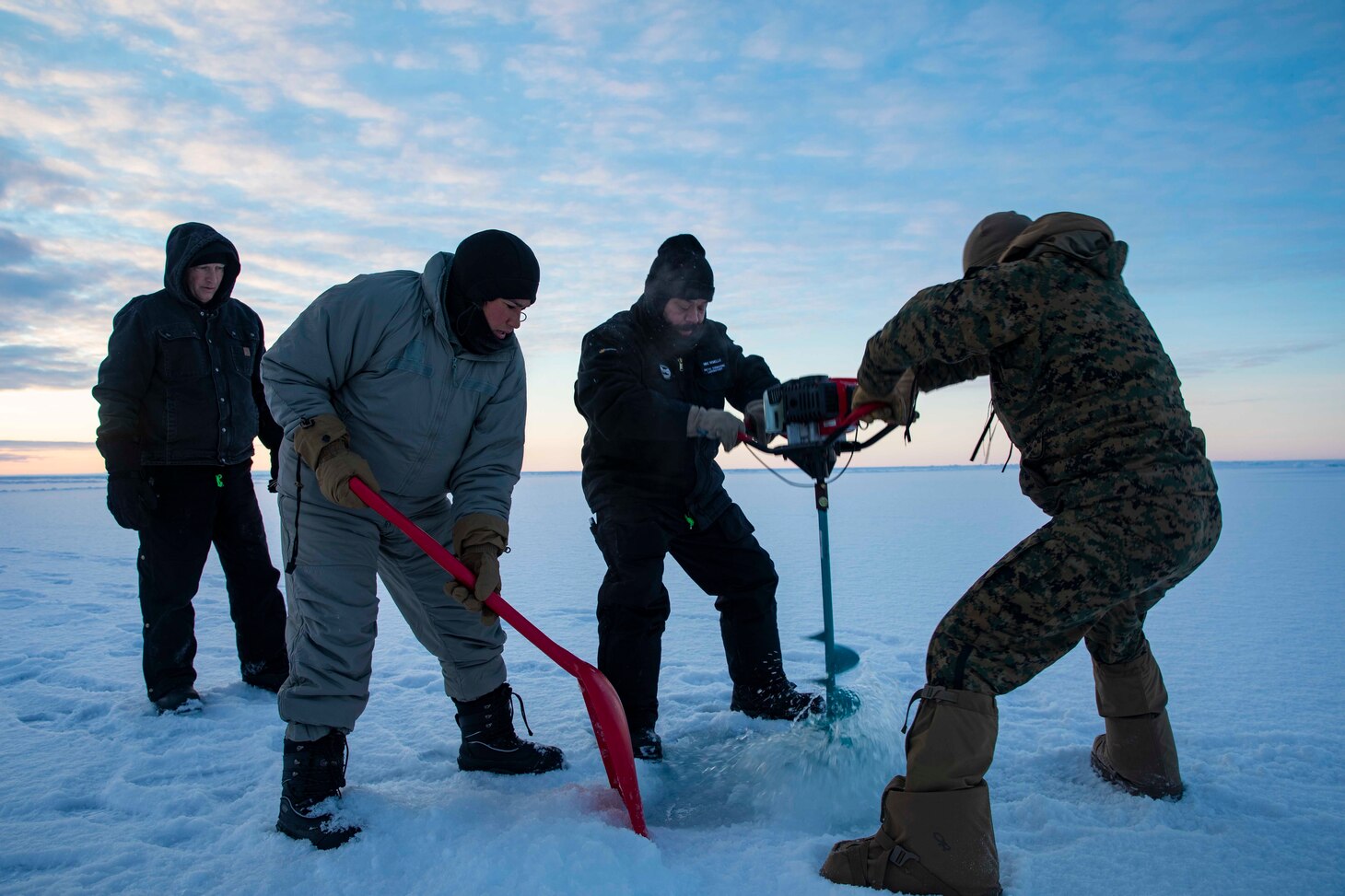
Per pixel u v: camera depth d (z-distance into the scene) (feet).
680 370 8.70
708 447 8.88
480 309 6.72
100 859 6.06
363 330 6.64
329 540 6.72
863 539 29.50
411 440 6.97
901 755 7.56
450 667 7.75
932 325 5.51
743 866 5.77
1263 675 10.49
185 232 10.09
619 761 6.41
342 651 6.60
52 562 25.71
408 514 7.39
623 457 8.57
